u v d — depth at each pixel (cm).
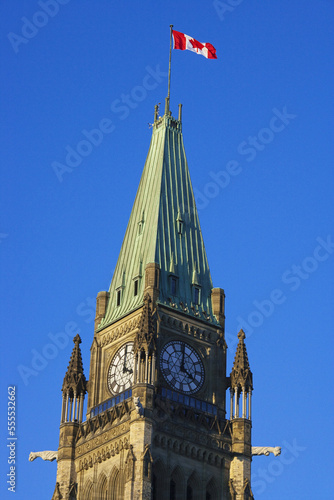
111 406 18762
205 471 18388
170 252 19788
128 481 17538
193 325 19325
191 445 18388
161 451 18125
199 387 19000
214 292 19825
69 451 18825
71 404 19138
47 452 19062
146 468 17650
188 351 19138
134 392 18200
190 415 18575
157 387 18475
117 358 19200
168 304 19188
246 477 18475
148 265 19312
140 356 18388
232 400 19038
